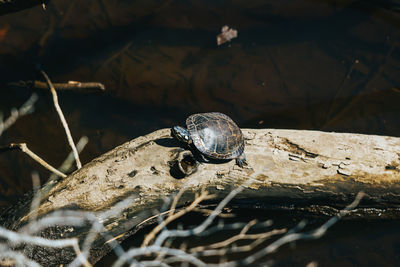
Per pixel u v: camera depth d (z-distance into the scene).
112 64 3.07
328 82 3.02
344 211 2.71
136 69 3.05
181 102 2.96
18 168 2.79
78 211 2.60
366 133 2.88
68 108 2.95
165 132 2.72
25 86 3.00
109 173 2.64
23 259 2.51
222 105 2.95
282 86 3.01
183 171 2.62
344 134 2.74
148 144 2.69
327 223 2.73
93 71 3.05
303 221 2.74
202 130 2.65
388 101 2.96
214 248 2.69
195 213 2.72
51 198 2.61
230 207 2.72
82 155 2.83
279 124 2.91
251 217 2.75
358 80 3.02
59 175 2.70
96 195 2.62
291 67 3.06
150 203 2.64
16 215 2.61
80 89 2.96
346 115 2.93
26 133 2.88
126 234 2.67
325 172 2.66
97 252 2.64
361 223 2.74
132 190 2.63
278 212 2.73
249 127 2.90
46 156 2.82
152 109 2.94
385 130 2.89
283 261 2.66
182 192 2.64
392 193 2.67
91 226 2.60
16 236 2.46
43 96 2.99
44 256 2.58
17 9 2.76
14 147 2.68
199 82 3.01
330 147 2.70
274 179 2.66
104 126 2.90
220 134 2.66
